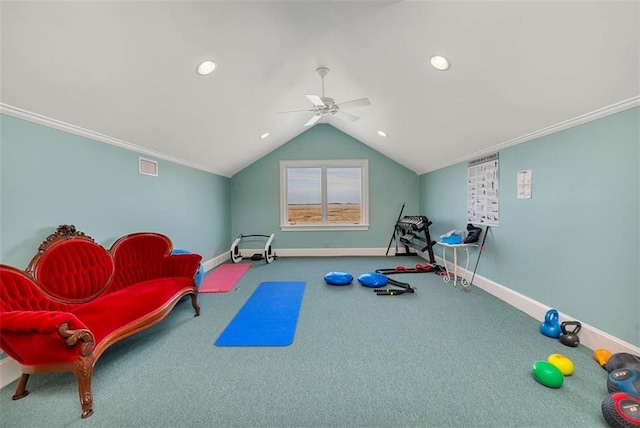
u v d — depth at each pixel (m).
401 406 1.49
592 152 2.00
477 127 2.94
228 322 2.56
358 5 1.90
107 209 2.55
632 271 1.76
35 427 1.37
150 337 2.27
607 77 1.66
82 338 1.45
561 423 1.36
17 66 1.54
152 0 1.53
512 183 2.88
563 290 2.27
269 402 1.53
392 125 3.97
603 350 1.86
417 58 2.27
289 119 4.32
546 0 1.41
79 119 2.13
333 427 1.36
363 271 4.46
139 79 2.04
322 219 5.92
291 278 4.07
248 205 5.84
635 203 1.74
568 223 2.21
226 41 2.06
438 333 2.30
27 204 1.86
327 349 2.07
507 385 1.64
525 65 1.86
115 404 1.52
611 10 1.34
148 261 2.70
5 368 1.68
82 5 1.40
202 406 1.50
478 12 1.64
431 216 5.14
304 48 2.50
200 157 4.03
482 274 3.46
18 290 1.64
